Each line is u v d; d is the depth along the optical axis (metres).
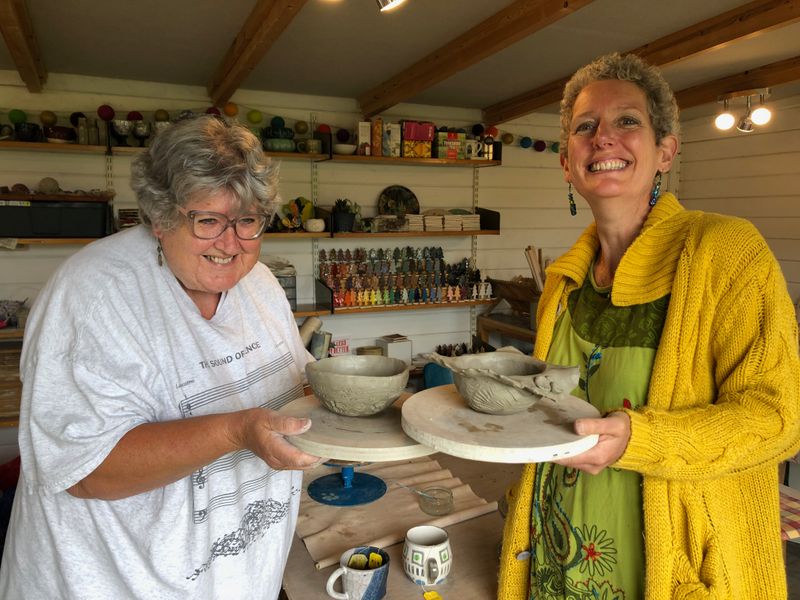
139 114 3.31
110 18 2.41
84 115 3.24
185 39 2.71
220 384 1.04
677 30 2.67
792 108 4.21
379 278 4.10
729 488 0.94
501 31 2.40
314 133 3.71
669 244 1.00
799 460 2.96
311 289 4.03
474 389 0.84
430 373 3.56
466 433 0.78
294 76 3.40
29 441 0.93
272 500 1.11
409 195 4.18
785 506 1.74
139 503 0.95
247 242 0.95
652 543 0.92
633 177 1.04
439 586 1.22
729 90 3.55
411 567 1.22
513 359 0.94
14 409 3.05
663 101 1.06
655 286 0.99
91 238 3.12
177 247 0.93
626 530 1.00
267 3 2.16
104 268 0.94
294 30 2.59
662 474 0.84
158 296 0.98
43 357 0.89
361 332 4.24
